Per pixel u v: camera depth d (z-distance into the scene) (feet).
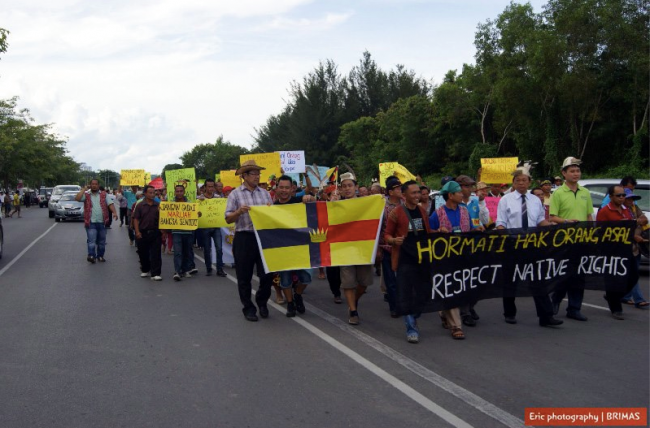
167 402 15.83
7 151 179.93
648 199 39.52
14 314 27.22
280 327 24.81
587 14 100.58
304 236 25.67
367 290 35.24
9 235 73.72
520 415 14.97
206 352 20.75
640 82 102.78
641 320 26.22
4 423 14.39
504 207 25.73
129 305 29.53
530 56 106.93
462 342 22.31
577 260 25.50
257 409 15.31
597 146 120.57
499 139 148.56
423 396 16.29
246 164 26.68
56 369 18.76
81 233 76.64
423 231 23.44
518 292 24.56
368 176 182.60
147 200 38.17
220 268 40.40
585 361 19.67
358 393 16.55
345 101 214.90
